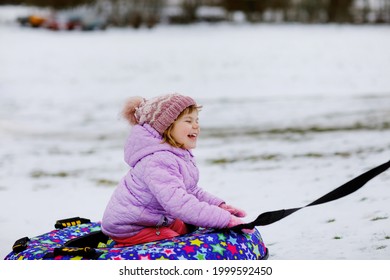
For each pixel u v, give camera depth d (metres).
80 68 36.94
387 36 58.50
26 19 72.88
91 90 28.84
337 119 18.89
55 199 10.21
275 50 46.09
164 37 60.50
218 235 5.35
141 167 5.46
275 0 92.44
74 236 6.07
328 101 23.67
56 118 21.75
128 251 5.12
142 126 5.58
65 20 69.19
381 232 6.94
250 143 15.37
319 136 15.64
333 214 7.93
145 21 80.12
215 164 12.74
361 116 19.22
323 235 7.07
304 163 11.95
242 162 12.73
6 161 14.37
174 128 5.54
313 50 45.50
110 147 16.11
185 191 5.38
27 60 40.97
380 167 5.10
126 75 33.66
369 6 90.06
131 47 49.88
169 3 91.50
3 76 33.72
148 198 5.49
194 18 86.50
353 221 7.51
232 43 52.78
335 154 12.64
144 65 38.00
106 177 12.06
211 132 17.80
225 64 37.72
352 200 8.52
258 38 58.19
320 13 90.62
